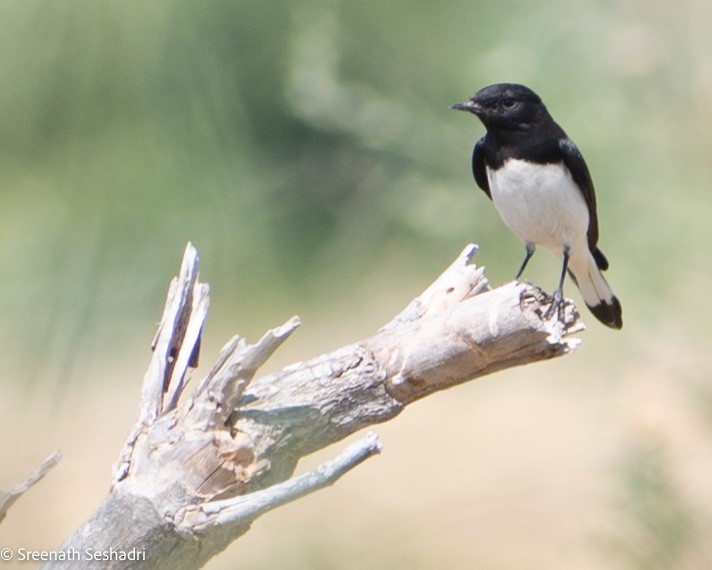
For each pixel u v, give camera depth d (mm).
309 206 11266
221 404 5457
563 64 11570
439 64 11734
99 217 6164
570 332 6020
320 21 10523
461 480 13430
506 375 16688
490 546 11766
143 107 6234
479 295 5762
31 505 12258
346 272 12141
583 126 11625
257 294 8547
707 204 11539
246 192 7699
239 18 6672
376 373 5703
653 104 11258
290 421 5590
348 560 10273
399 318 6090
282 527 10250
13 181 6328
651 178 11625
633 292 11766
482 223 12578
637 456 8555
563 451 13891
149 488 5285
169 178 6316
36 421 8484
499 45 11648
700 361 10977
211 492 5355
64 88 6180
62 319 5957
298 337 14422
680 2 10805
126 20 6160
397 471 13891
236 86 6668
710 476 9109
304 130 11094
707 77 10938
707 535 8414
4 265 6102
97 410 13445
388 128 11516
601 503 11523
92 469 12914
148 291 6125
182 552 5285
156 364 5707
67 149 6223
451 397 16578
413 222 12109
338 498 11797
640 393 10500
